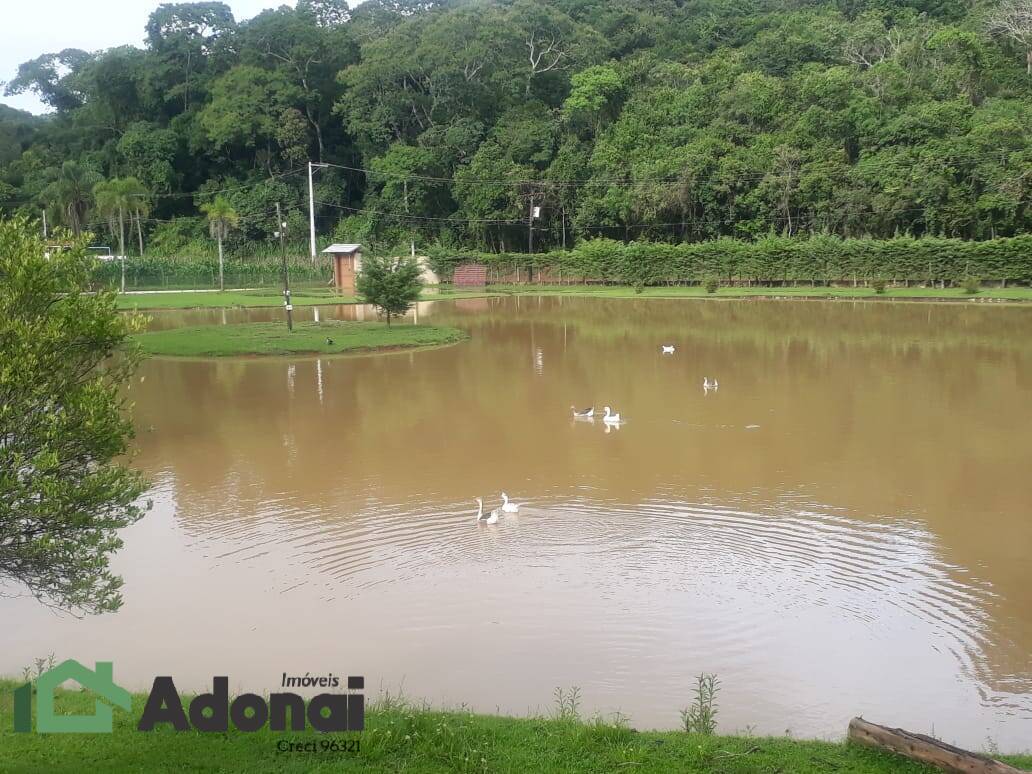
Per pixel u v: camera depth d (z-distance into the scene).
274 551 16.39
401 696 11.10
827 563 15.49
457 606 13.86
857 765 8.38
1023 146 73.44
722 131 90.19
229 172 108.81
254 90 103.38
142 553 16.41
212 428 26.88
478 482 20.61
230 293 79.81
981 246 67.56
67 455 10.18
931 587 14.50
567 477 20.97
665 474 21.11
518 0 119.19
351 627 13.23
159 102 110.25
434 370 37.44
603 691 11.30
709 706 10.09
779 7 124.81
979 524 17.42
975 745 10.10
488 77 109.12
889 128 81.06
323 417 28.28
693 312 61.62
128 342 13.97
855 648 12.45
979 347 40.97
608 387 33.03
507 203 97.00
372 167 103.69
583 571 15.16
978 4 108.75
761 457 22.56
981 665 12.01
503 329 53.09
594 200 92.81
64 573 10.48
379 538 16.92
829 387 32.19
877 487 19.91
